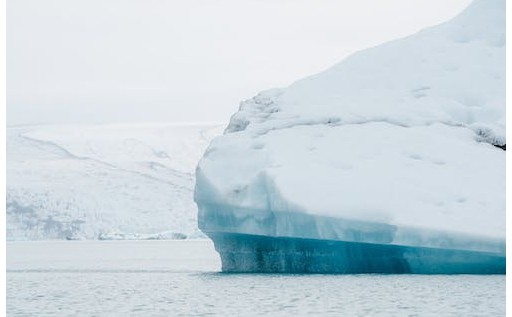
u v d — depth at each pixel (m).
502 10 53.22
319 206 38.38
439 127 44.28
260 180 41.09
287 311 30.58
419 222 36.75
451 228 36.28
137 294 39.53
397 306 30.86
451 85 47.69
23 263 84.19
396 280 37.53
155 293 39.41
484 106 45.91
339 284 36.78
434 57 49.94
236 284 39.19
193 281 44.06
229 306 32.38
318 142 43.34
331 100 47.59
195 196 44.56
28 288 45.09
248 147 43.97
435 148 42.16
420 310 30.00
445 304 30.98
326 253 40.97
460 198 38.66
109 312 32.59
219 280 41.75
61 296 39.59
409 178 39.97
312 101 47.81
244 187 41.62
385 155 41.88
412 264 39.16
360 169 40.84
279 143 43.53
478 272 38.72
